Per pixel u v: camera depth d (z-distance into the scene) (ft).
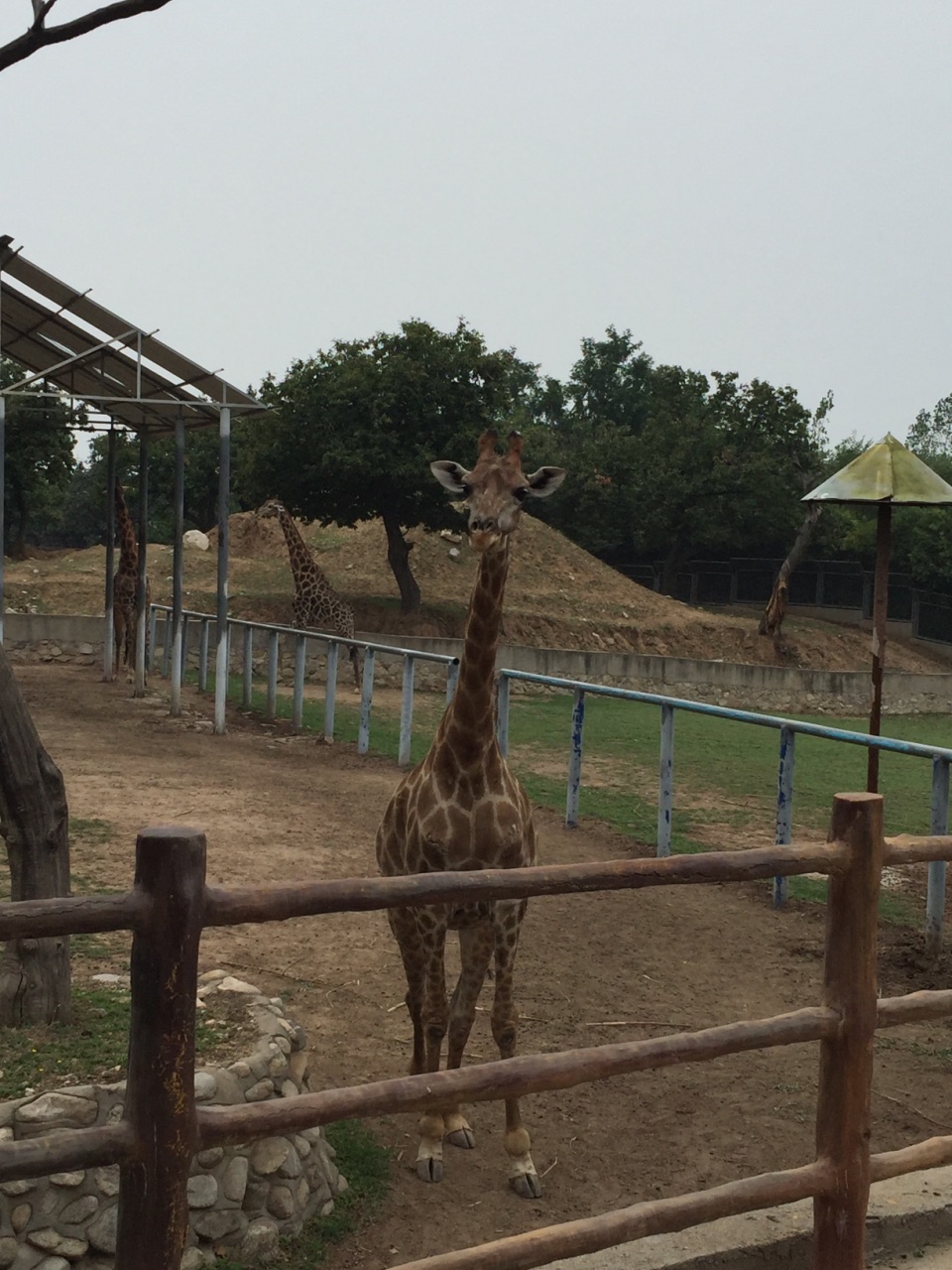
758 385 130.11
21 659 66.80
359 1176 14.07
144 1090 7.93
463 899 9.18
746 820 36.60
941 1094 17.57
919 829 37.14
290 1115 8.50
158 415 49.16
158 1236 7.97
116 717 47.75
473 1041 18.47
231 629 74.08
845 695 89.81
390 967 20.86
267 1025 14.21
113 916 7.77
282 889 8.45
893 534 130.62
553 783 41.19
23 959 14.52
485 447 15.69
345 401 78.43
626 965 22.54
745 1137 15.69
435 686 73.36
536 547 108.78
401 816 15.47
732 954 23.65
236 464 98.22
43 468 107.45
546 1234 9.48
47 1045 13.80
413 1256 12.65
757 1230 12.68
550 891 9.51
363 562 97.55
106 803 31.32
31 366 50.49
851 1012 10.81
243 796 33.86
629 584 109.60
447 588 96.07
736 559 139.44
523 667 78.18
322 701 58.70
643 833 33.60
